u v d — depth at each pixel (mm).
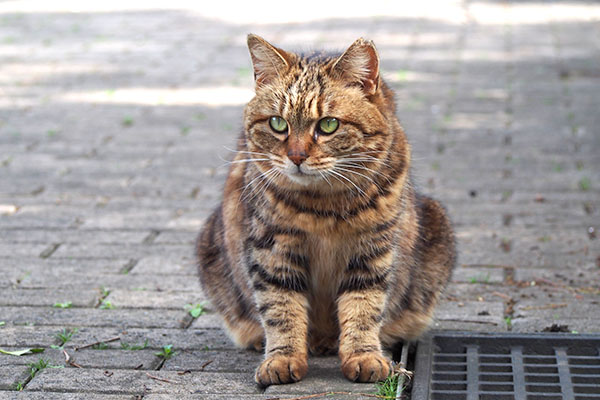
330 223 4379
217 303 5082
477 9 17703
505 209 7465
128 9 18516
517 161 8789
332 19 16609
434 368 4703
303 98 4254
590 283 5844
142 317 5332
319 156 4230
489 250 6508
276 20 16672
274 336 4457
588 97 11148
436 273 5086
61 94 11695
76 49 14469
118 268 6203
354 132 4285
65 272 6105
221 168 8734
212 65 13227
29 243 6727
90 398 4098
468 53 13734
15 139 9742
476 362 4719
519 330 5141
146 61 13562
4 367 4480
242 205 4676
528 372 4641
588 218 7188
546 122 10141
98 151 9352
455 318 5344
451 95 11344
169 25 16547
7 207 7625
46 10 18578
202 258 5207
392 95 4793
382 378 4266
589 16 16766
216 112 10812
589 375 4555
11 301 5547
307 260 4547
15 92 11797
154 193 8039
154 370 4531
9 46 14734
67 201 7797
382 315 4520
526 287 5824
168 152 9289
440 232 5203
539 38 14797
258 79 4516
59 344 4898
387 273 4504
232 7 18391
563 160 8789
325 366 4625
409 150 4754
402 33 15227
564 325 5121
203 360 4723
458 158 8914
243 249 4609
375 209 4391
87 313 5375
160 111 10898
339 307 4551
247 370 4586
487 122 10164
